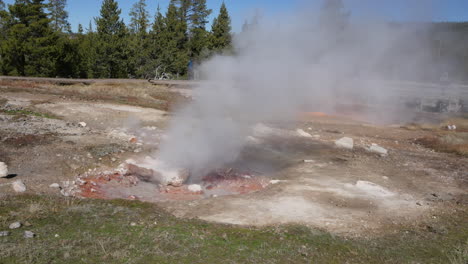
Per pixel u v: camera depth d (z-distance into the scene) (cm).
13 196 543
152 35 3444
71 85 1984
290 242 448
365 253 433
